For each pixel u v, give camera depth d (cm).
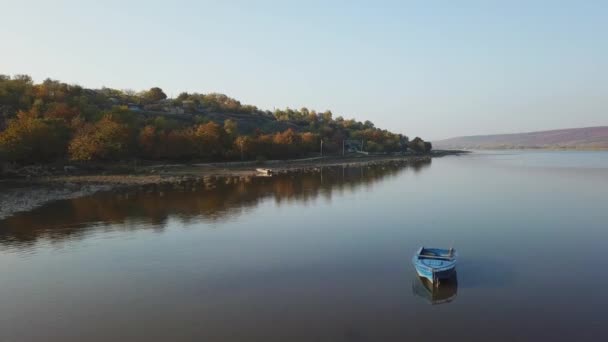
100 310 2548
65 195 7169
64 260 3550
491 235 4384
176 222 5091
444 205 6306
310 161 19100
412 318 2397
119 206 6191
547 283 2955
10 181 8575
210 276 3147
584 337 2177
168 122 16962
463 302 2623
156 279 3089
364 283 2975
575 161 19912
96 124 12269
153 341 2167
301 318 2416
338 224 4978
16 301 2695
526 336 2189
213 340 2169
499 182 9581
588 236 4309
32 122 10438
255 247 3953
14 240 4181
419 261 3050
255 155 17012
